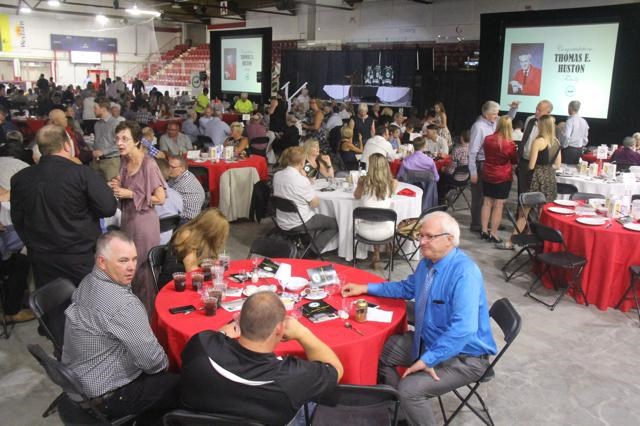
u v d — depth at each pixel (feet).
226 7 63.57
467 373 8.12
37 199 9.75
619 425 9.42
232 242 19.49
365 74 53.47
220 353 5.97
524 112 36.06
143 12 55.72
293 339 6.95
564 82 33.99
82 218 10.12
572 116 25.23
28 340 12.05
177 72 82.33
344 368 7.59
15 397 9.91
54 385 10.33
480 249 19.19
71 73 76.33
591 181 20.07
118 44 79.56
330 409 7.23
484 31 37.04
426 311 8.36
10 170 13.21
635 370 11.27
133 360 7.22
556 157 18.12
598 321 13.56
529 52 35.14
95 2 67.51
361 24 56.24
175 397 7.34
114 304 6.97
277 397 5.85
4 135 24.35
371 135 30.86
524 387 10.53
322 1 59.11
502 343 12.30
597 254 14.03
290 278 9.72
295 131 30.37
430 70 49.34
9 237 12.46
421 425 7.97
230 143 26.12
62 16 73.56
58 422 9.23
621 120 32.27
